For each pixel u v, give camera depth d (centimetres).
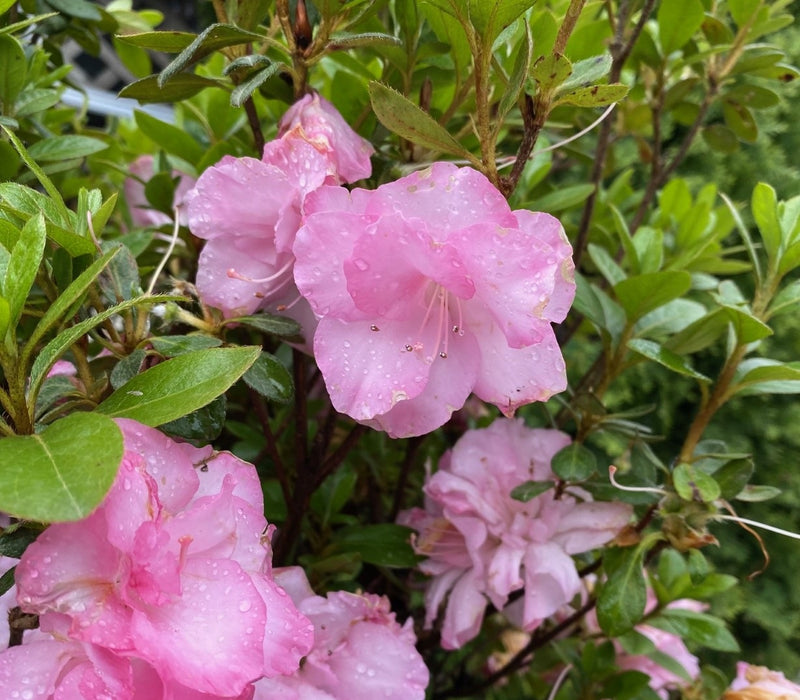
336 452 23
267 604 14
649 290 23
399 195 15
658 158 33
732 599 65
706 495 20
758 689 25
